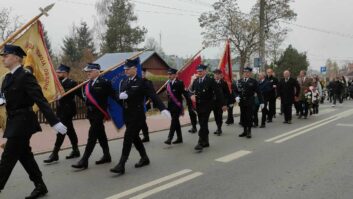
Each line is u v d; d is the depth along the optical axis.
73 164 7.37
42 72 6.86
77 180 6.28
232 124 13.59
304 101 15.09
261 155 8.08
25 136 5.05
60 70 7.67
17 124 5.00
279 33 35.44
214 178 6.32
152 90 6.69
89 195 5.51
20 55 5.09
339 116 15.80
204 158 7.85
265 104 12.64
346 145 9.06
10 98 5.01
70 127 7.85
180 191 5.64
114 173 6.69
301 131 11.47
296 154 8.12
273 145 9.21
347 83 30.33
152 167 7.11
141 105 6.72
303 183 6.00
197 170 6.86
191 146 9.25
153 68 35.03
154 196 5.43
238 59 36.19
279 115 16.64
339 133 10.95
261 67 23.17
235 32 35.28
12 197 5.52
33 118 5.16
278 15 34.72
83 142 9.76
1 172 4.98
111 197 5.40
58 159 7.78
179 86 9.52
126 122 6.69
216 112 11.00
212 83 8.74
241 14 35.44
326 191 5.60
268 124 13.47
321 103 24.70
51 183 6.12
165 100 20.30
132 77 6.75
